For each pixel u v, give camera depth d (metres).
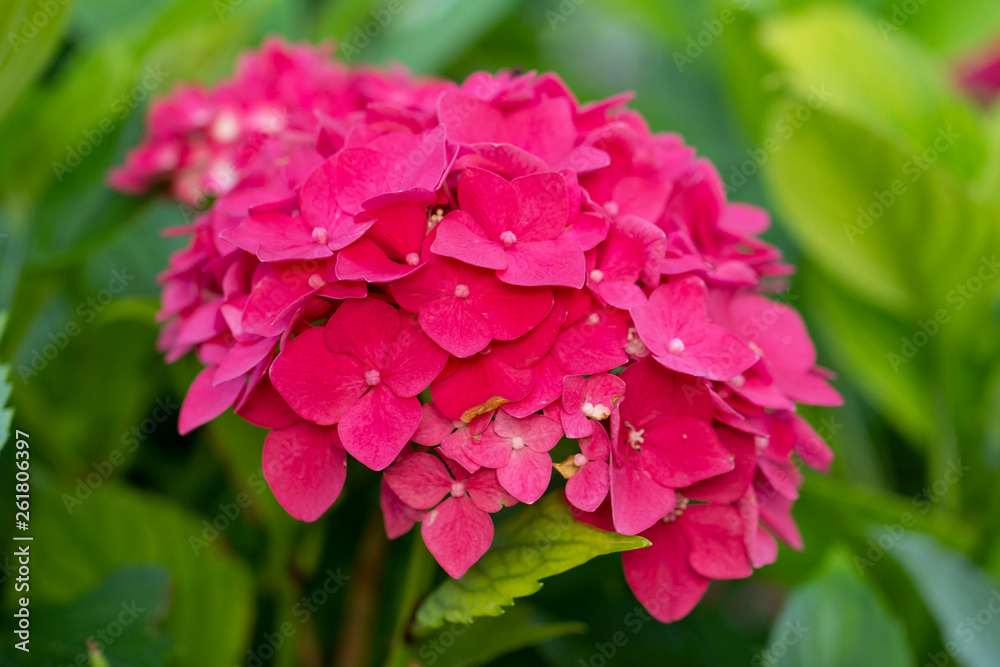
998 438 0.76
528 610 0.61
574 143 0.59
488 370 0.56
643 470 0.57
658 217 0.59
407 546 0.69
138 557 0.68
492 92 0.60
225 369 0.57
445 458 0.57
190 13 0.73
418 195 0.56
